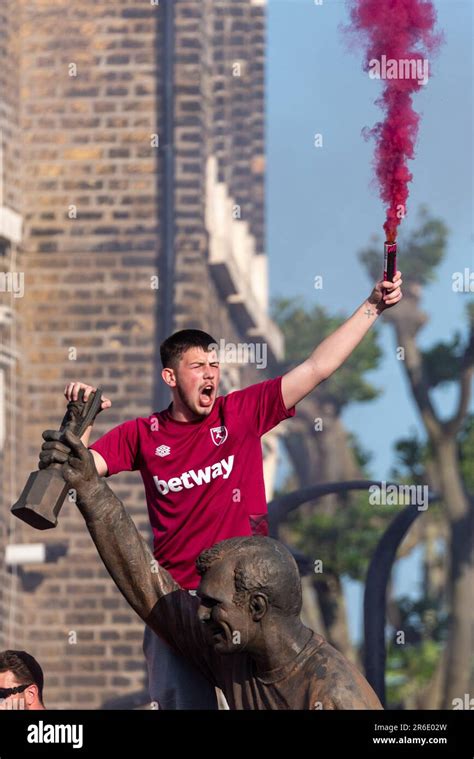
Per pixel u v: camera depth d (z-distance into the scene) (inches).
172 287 831.1
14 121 834.2
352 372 1193.4
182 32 853.8
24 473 791.7
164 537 233.9
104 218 836.6
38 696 276.5
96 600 768.3
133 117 845.8
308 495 438.3
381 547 390.6
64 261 828.6
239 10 906.7
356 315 235.1
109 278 829.2
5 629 760.3
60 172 837.2
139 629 765.9
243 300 879.1
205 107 862.5
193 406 234.4
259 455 236.1
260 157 952.3
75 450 221.0
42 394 807.7
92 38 850.1
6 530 768.9
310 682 210.4
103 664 762.8
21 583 765.9
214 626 211.0
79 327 820.6
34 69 843.4
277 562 210.7
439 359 1229.1
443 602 1168.2
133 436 238.1
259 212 967.6
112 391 816.9
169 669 233.8
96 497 223.6
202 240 837.8
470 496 1205.7
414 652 1157.1
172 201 840.9
